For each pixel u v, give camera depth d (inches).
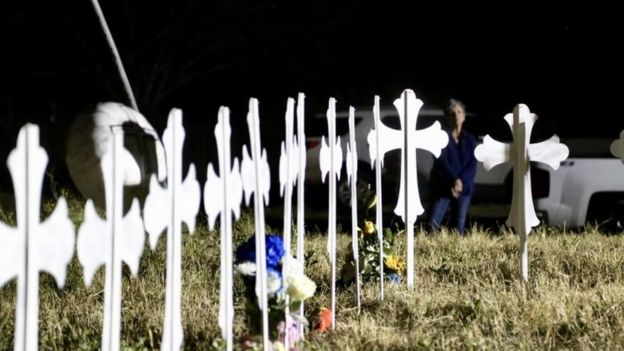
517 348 258.7
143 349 253.0
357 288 308.2
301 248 264.8
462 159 510.6
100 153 209.5
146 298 312.3
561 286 325.7
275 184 797.2
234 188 222.7
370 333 271.0
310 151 677.9
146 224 194.2
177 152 200.8
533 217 354.3
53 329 275.6
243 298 313.7
